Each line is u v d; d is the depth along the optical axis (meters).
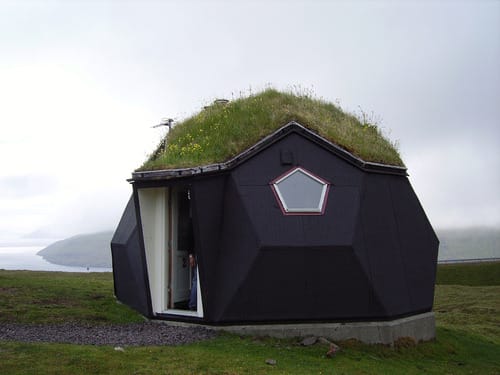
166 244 13.05
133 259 13.80
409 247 13.24
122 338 10.19
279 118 13.55
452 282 47.34
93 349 8.79
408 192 14.34
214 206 11.98
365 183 12.58
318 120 14.17
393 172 13.77
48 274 28.36
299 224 11.55
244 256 11.32
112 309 13.31
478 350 13.98
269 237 11.28
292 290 11.26
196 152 13.14
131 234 14.28
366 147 13.70
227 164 12.01
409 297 12.54
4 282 15.77
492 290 33.78
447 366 11.49
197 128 15.14
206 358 8.77
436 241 14.55
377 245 12.14
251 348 9.93
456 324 21.58
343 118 15.97
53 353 8.38
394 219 13.06
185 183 11.87
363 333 11.49
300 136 12.82
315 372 8.72
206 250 11.64
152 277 12.85
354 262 11.46
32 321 11.34
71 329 10.88
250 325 11.25
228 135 13.48
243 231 11.52
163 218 13.10
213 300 11.48
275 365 8.87
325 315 11.34
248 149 12.38
